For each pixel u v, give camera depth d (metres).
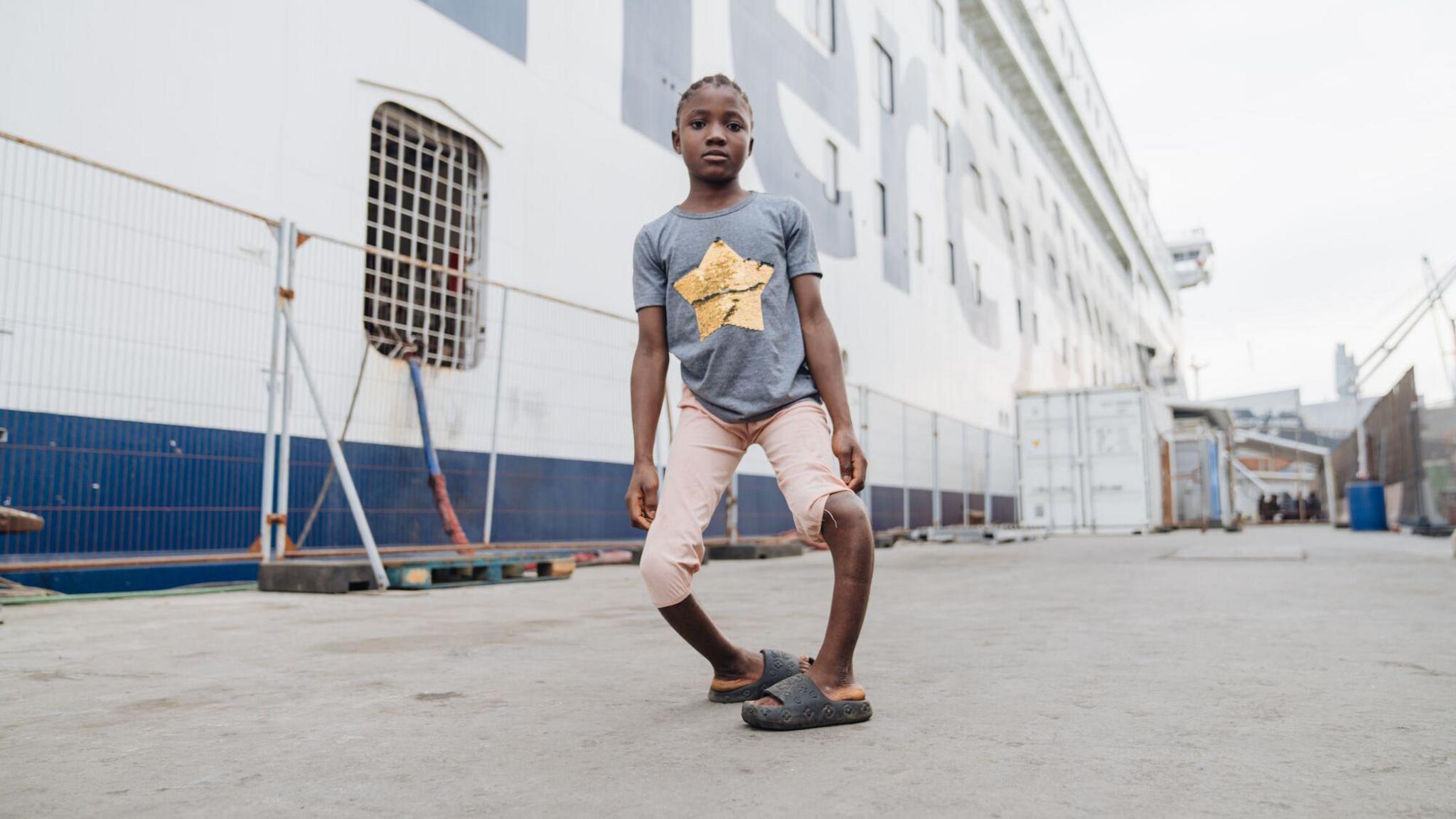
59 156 4.75
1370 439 21.41
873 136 16.41
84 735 1.84
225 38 6.14
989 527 14.70
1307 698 2.12
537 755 1.66
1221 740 1.72
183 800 1.41
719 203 2.11
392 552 6.54
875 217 16.14
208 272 5.84
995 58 25.08
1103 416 17.34
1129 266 44.84
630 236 9.95
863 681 2.37
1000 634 3.33
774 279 2.04
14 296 4.82
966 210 21.36
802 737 1.77
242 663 2.75
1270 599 4.55
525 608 4.42
